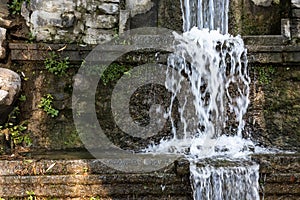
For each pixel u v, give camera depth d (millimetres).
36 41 4672
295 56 4500
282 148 4422
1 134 4195
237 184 3414
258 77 4574
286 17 4820
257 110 4555
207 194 3393
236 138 4500
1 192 3438
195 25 5016
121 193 3463
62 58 4531
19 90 4250
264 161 3523
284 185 3500
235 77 4547
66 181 3457
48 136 4453
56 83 4543
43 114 4488
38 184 3459
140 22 4906
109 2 4746
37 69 4555
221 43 4527
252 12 4988
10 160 3520
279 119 4531
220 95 4547
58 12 4684
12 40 4617
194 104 4543
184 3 5020
